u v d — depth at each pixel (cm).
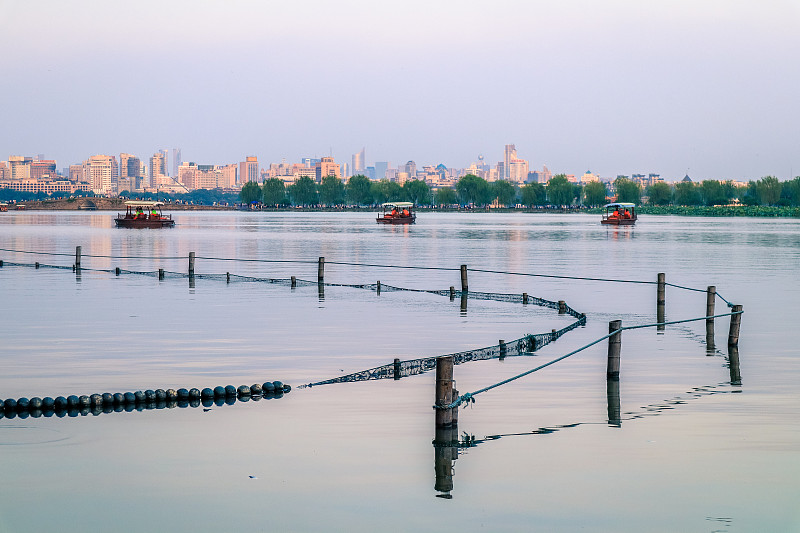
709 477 2031
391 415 2542
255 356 3453
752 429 2386
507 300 5425
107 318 4534
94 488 1969
